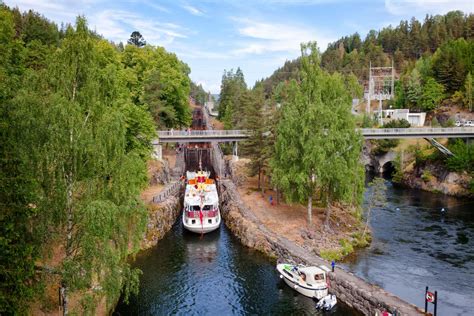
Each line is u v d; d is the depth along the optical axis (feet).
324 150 147.33
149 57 268.00
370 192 261.85
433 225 184.65
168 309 109.70
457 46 435.12
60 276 72.23
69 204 72.18
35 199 64.95
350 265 135.03
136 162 83.71
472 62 400.67
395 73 610.24
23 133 64.39
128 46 257.55
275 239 150.20
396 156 329.93
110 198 76.13
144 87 248.32
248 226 165.27
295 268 123.54
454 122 348.38
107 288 70.59
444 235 169.27
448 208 219.61
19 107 64.49
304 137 153.07
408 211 211.82
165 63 277.23
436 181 276.00
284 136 158.10
